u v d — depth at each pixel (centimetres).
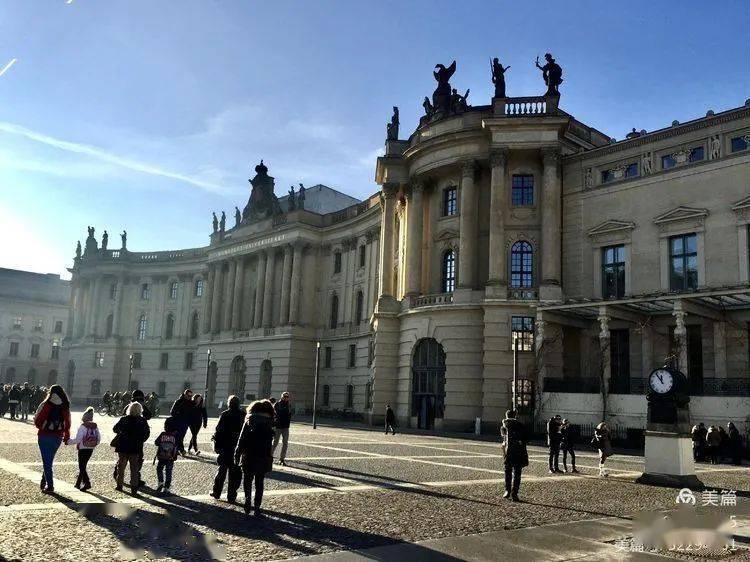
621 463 3256
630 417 4403
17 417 5372
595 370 5294
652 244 5059
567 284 5509
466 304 5541
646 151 5203
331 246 9012
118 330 11631
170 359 11119
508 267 5641
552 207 5497
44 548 1120
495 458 3184
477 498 1878
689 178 4916
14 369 14400
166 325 11375
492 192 5606
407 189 6506
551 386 4928
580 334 5444
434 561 1131
